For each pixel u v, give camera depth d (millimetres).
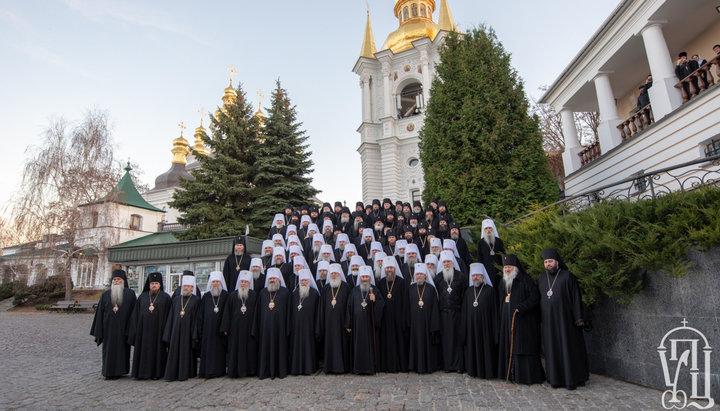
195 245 17953
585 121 26547
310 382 6312
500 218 11375
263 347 6789
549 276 5805
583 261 5684
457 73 13141
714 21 10953
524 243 7273
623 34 11703
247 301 7105
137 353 7020
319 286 7676
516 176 11766
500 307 6250
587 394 5098
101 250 24438
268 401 5367
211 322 7043
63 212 24078
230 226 18984
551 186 11836
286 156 20875
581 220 6168
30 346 10750
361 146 27469
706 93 8742
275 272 7160
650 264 5082
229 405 5273
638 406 4586
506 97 12398
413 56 27781
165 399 5668
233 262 9008
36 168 24281
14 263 25938
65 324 16500
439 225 9625
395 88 27953
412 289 6906
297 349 6848
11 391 6215
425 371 6566
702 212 4793
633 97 14703
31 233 23797
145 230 33688
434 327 6625
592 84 14234
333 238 10250
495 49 13258
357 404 5074
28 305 26609
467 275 7602
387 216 10516
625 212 5582
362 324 6711
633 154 11289
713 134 8656
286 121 22422
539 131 12398
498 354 6234
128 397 5801
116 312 7156
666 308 5113
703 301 4754
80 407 5375
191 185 19797
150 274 7414
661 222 5156
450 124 12719
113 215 25297
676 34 11484
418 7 31578
